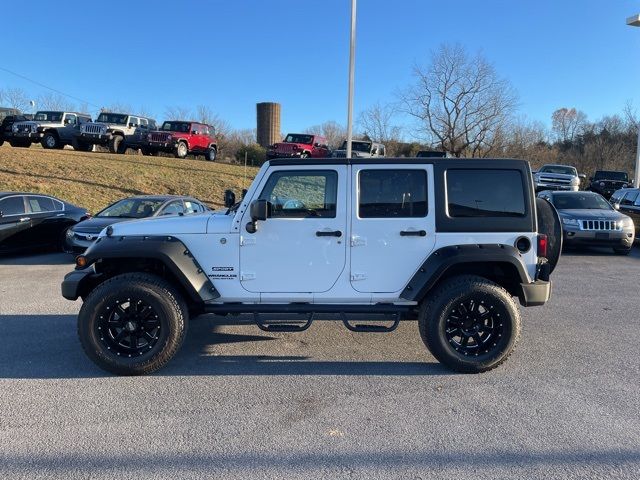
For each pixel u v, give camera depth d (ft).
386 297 15.39
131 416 12.34
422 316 15.21
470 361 14.96
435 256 15.08
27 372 15.16
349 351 17.17
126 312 14.94
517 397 13.48
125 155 82.17
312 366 15.79
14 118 82.17
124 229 15.46
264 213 14.53
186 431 11.60
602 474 9.93
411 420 12.16
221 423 12.00
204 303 15.44
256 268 15.30
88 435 11.39
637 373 15.25
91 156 74.69
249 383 14.44
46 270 32.07
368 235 15.20
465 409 12.76
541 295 15.11
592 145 161.58
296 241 15.24
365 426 11.85
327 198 15.26
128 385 14.26
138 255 14.70
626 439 11.27
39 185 55.93
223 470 10.01
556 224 16.05
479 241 15.23
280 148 87.81
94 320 14.62
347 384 14.38
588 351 17.24
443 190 15.19
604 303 24.11
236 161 116.67
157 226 15.40
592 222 38.83
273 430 11.66
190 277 14.89
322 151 92.27
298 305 15.58
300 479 9.71
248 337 18.61
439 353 15.01
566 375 15.07
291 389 14.02
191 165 78.23
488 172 15.26
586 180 114.01
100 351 14.69
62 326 19.76
